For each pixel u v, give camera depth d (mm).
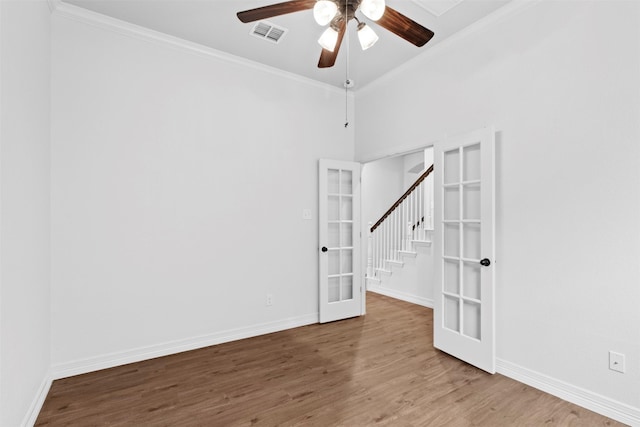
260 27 2742
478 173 2607
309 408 2010
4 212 1490
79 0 2377
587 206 2023
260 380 2363
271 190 3443
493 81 2545
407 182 6922
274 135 3475
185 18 2604
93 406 2039
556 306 2158
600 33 1967
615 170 1906
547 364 2195
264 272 3383
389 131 3592
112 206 2615
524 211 2340
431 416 1920
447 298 2885
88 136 2525
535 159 2277
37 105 2053
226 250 3154
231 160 3199
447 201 2898
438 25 2672
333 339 3195
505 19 2457
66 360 2420
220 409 2004
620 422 1856
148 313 2756
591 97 2004
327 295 3729
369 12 1746
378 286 5246
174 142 2898
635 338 1822
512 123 2416
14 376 1612
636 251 1830
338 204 3934
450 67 2896
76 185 2475
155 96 2816
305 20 2625
